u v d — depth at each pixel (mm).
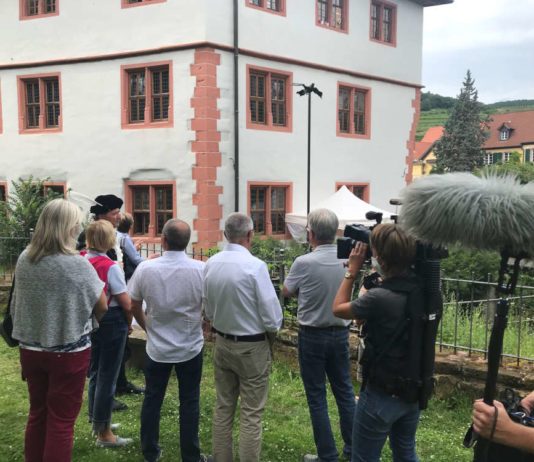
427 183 1781
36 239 3174
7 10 14992
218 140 13203
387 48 17547
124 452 4066
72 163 14586
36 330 3146
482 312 6508
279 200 14977
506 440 1787
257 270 3527
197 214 13203
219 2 13000
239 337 3547
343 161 16453
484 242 1720
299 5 14859
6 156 15383
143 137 13711
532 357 4797
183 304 3680
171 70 13258
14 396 5223
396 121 18172
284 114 14906
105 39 13914
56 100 14852
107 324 4023
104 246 4035
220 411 3703
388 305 2572
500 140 70438
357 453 2740
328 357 3736
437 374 4773
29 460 3295
